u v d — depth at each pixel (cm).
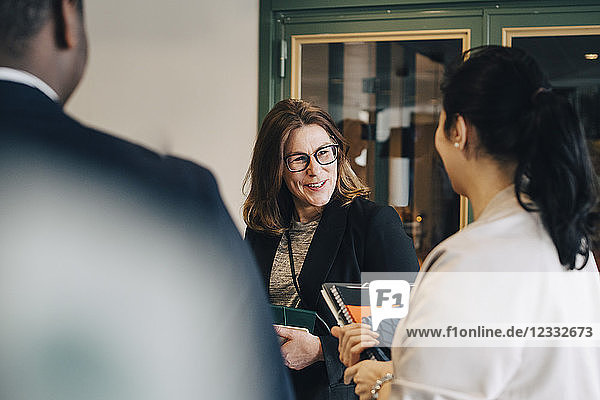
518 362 96
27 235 50
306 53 296
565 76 268
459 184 112
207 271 56
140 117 309
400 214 287
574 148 101
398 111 287
